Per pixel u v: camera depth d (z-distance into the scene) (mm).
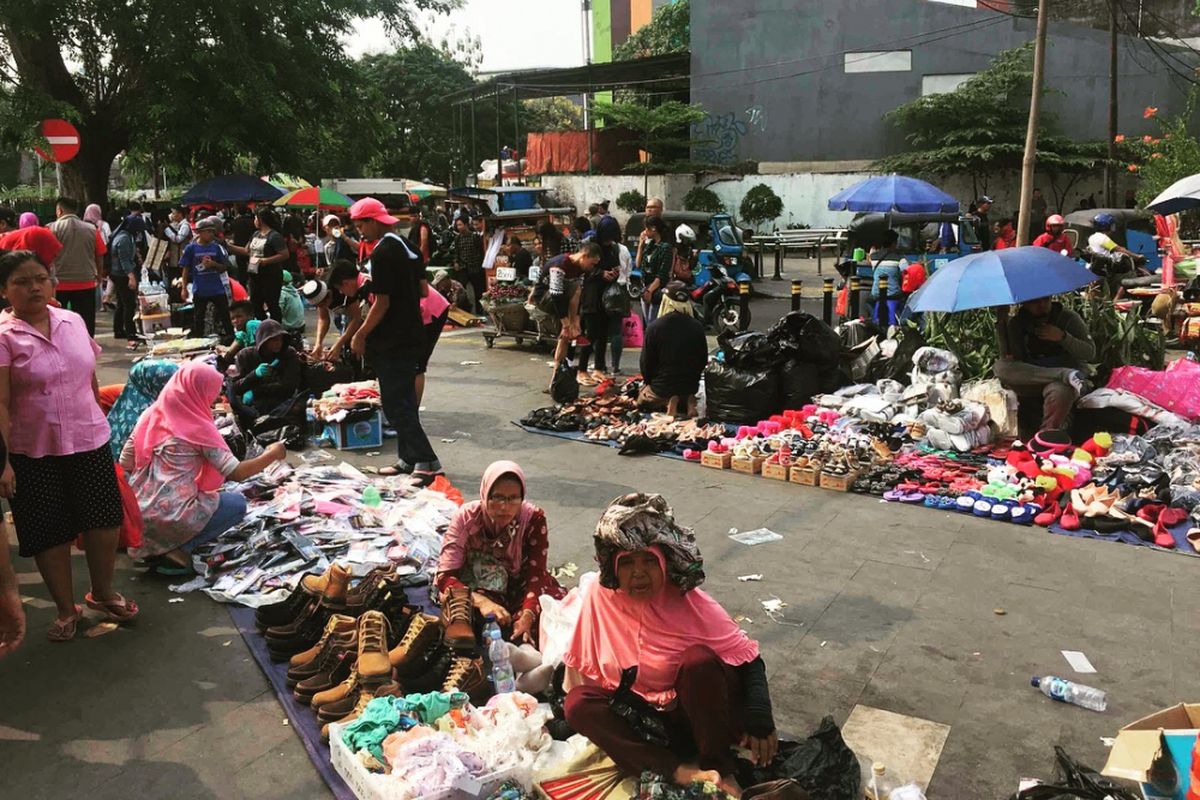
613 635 3182
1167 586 4961
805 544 5633
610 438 7996
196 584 4980
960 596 4883
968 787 3301
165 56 19469
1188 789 2775
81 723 3742
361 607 4250
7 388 4062
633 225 17406
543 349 12375
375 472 6934
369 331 6559
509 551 4312
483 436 8211
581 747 3338
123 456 5215
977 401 7605
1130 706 3812
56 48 19844
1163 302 11742
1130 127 28547
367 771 3141
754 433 7715
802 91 31031
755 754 3062
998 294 6746
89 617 4648
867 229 15180
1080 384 7223
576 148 34844
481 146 45062
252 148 21766
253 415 7801
